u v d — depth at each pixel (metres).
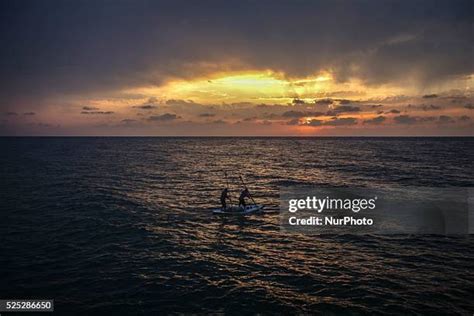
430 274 12.41
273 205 24.50
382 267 13.08
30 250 14.71
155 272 12.51
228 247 15.45
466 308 9.92
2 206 23.41
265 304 10.16
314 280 11.90
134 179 38.28
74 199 26.08
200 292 10.94
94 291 10.95
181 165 56.22
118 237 16.73
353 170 45.06
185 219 20.47
